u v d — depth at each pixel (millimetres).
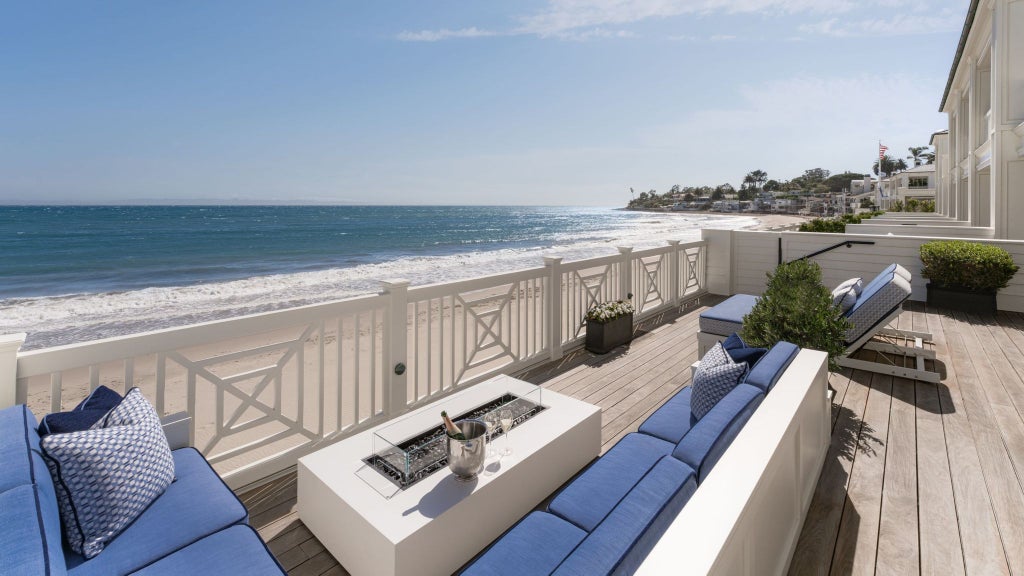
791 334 3010
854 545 1932
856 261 6957
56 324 9039
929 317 5816
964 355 4348
